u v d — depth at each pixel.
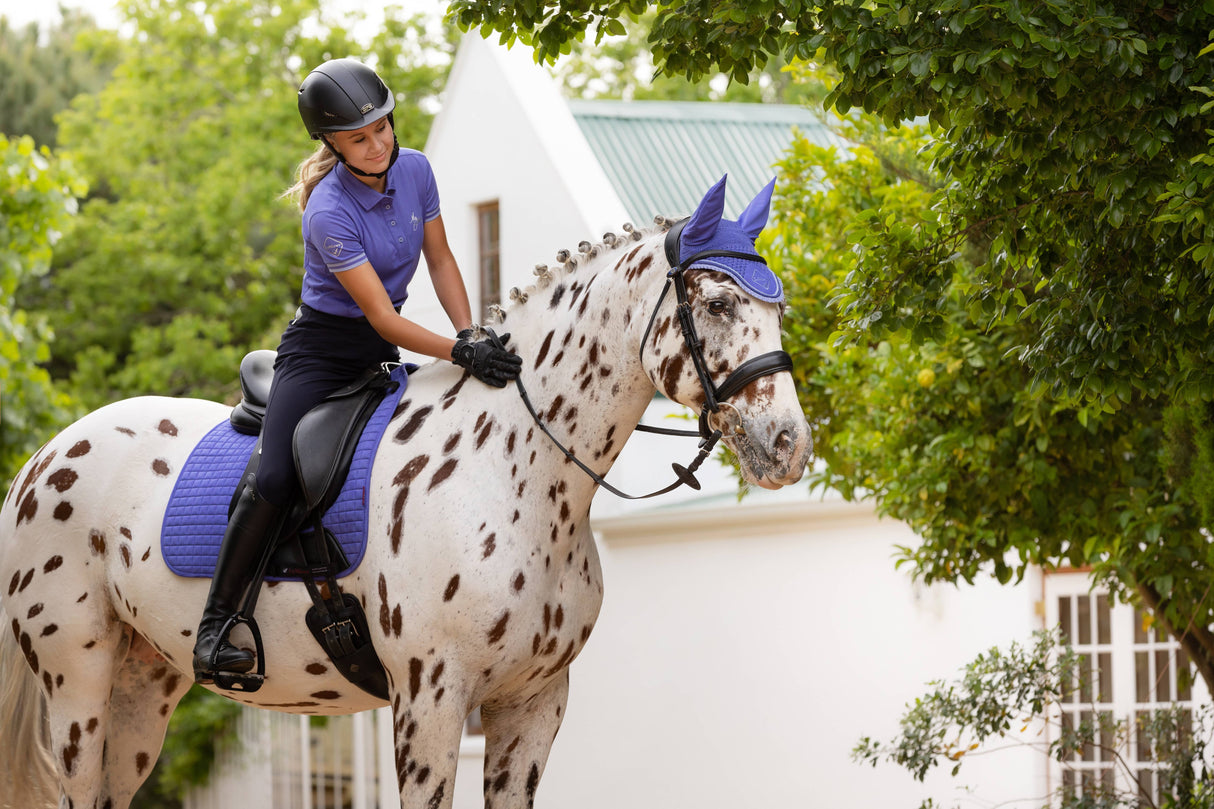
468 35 19.61
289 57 34.00
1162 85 5.20
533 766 5.42
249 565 5.25
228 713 21.05
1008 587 13.46
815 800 14.59
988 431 8.73
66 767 5.80
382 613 5.06
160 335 32.00
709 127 20.61
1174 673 12.99
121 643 5.98
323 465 5.15
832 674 14.59
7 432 15.62
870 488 10.22
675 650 15.92
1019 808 12.87
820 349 9.57
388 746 20.38
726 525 15.46
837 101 5.58
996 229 6.11
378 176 5.30
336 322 5.38
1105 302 5.58
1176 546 8.11
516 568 4.97
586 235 17.66
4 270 15.19
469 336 5.32
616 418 5.10
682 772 15.73
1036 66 4.93
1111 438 8.52
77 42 35.44
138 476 5.81
